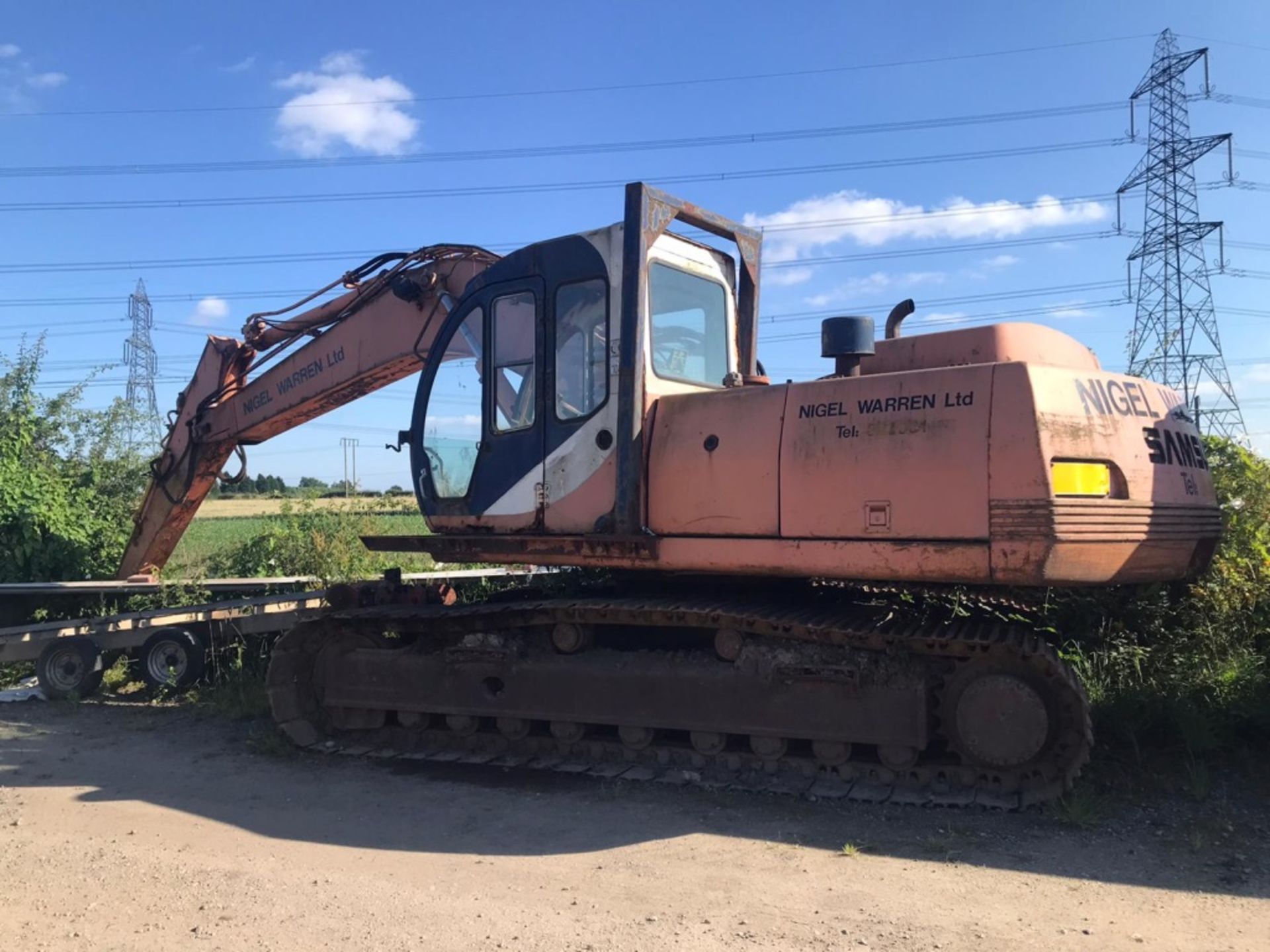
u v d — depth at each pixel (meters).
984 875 4.17
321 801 5.56
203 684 8.66
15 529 11.19
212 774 6.19
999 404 4.67
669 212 5.90
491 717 6.34
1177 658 6.11
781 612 5.53
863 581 5.98
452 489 6.48
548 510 5.95
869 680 5.23
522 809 5.27
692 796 5.34
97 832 5.09
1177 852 4.35
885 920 3.77
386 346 7.81
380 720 6.71
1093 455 4.68
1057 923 3.71
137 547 10.09
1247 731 5.55
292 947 3.67
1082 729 4.73
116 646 8.73
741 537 5.29
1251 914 3.74
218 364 9.18
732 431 5.40
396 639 6.89
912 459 4.84
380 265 7.97
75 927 3.89
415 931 3.78
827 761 5.40
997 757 4.93
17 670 9.54
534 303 6.14
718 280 6.64
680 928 3.75
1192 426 5.38
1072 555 4.52
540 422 6.02
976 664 5.05
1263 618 6.28
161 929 3.85
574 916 3.88
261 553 12.84
